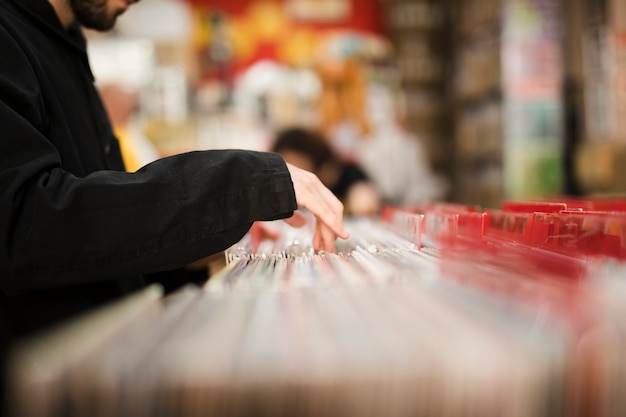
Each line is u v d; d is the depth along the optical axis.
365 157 4.64
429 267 0.57
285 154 2.67
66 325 0.37
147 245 0.66
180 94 4.92
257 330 0.35
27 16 0.95
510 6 3.75
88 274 0.66
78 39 1.10
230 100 5.36
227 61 5.45
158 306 0.43
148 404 0.30
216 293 0.47
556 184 3.68
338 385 0.30
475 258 0.59
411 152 4.75
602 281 0.46
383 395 0.30
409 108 5.62
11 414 0.30
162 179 0.67
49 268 0.65
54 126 0.88
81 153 0.99
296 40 5.61
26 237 0.64
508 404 0.30
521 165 3.75
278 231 1.09
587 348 0.31
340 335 0.34
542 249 0.62
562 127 3.70
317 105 5.31
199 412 0.30
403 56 5.62
